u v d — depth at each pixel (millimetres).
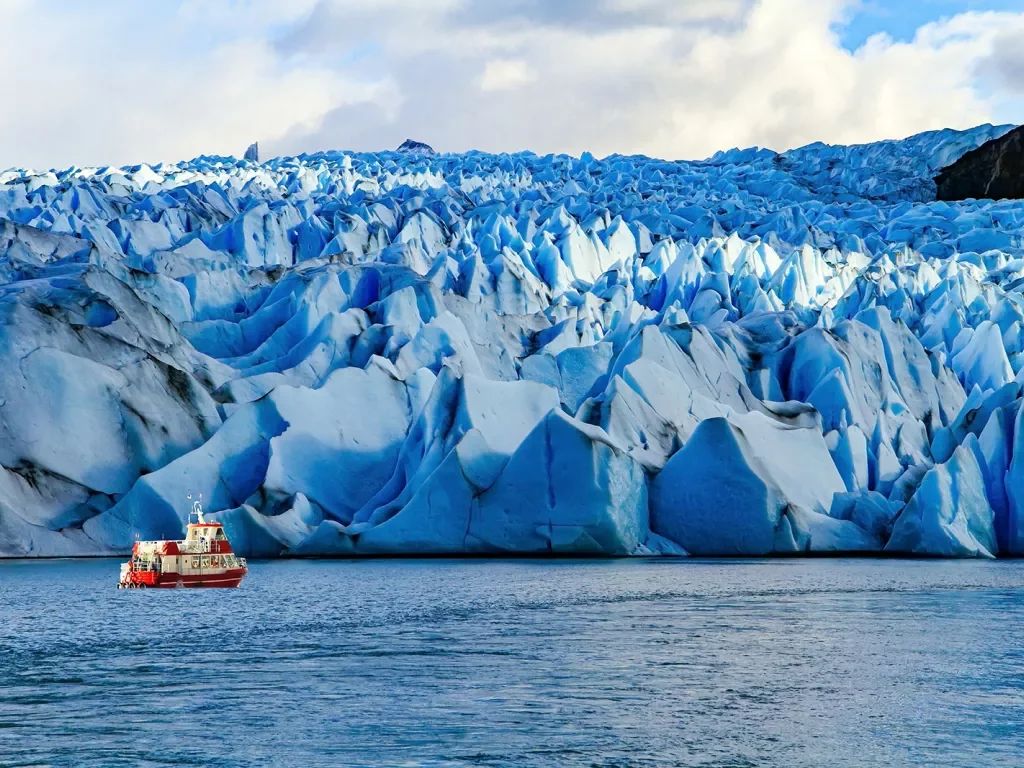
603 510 62594
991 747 25828
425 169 144875
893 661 35125
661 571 61219
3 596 52250
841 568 63312
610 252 109125
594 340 87750
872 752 25516
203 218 108250
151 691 31312
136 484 66500
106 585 56219
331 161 151500
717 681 32312
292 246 104188
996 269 109062
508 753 25359
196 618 44625
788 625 42250
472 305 85938
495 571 61531
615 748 25734
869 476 74438
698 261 101000
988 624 42500
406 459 68938
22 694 31094
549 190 136875
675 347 77312
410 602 48594
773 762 24781
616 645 37938
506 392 70188
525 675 33094
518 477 63625
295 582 56719
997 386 84812
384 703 29719
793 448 71375
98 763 24812
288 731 27109
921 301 98000
